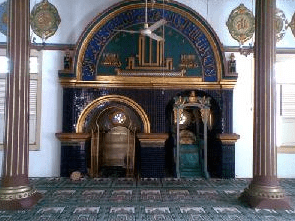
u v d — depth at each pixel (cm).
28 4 595
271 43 595
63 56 832
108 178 811
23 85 576
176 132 854
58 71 805
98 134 829
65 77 805
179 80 824
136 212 541
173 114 870
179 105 820
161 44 832
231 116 827
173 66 831
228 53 846
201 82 823
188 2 848
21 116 570
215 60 828
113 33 829
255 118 606
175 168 833
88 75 821
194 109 879
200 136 870
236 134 819
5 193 546
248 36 845
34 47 822
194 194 661
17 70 572
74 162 812
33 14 829
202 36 831
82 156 818
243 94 847
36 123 828
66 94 816
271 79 592
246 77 846
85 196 639
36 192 604
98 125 833
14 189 552
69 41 834
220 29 848
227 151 820
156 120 826
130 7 823
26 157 577
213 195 653
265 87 592
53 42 830
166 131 855
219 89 831
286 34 851
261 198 565
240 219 507
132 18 830
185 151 859
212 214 532
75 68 810
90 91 822
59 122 832
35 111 832
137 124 845
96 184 745
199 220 502
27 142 582
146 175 815
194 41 834
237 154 844
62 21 831
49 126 830
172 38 834
